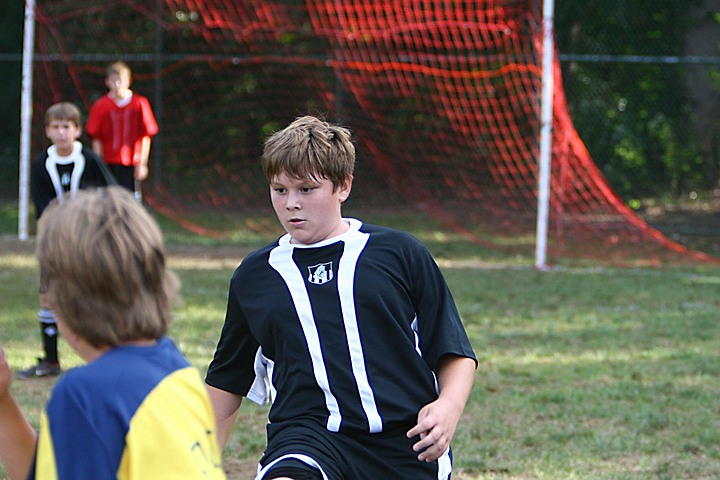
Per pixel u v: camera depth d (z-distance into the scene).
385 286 10.60
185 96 64.44
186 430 6.76
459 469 18.08
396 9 58.47
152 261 6.79
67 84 64.38
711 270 43.12
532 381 24.33
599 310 33.50
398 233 11.05
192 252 46.41
